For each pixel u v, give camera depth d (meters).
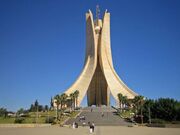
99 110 83.88
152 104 64.31
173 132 37.19
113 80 99.62
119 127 50.62
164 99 64.62
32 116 72.19
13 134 33.09
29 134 33.00
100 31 104.25
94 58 101.19
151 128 47.41
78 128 46.97
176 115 61.38
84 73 100.69
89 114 74.12
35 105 106.00
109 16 104.50
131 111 76.75
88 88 107.25
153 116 63.25
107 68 101.19
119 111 78.81
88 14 103.38
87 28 103.44
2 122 61.59
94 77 108.31
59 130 41.03
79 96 97.06
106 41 102.88
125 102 81.38
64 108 78.62
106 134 33.50
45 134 33.03
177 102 63.94
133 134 33.47
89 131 38.62
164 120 61.59
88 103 109.12
